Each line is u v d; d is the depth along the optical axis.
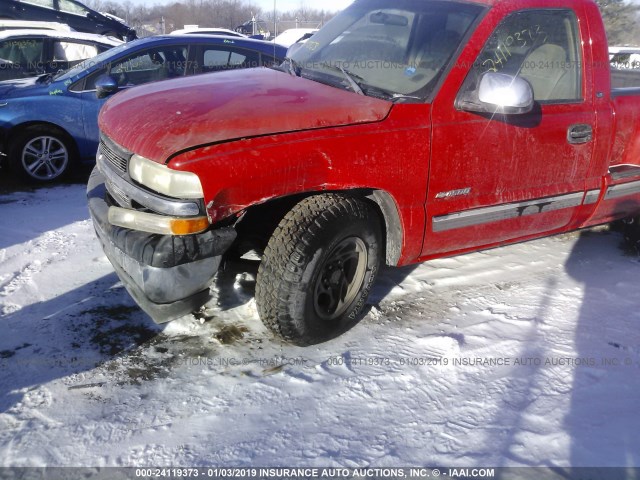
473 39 3.23
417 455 2.38
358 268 3.12
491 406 2.70
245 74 3.58
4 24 10.24
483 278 3.95
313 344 3.10
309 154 2.69
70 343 3.02
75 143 6.02
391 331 3.27
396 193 2.99
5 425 2.43
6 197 5.44
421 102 3.05
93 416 2.52
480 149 3.18
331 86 3.26
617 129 3.86
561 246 4.58
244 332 3.18
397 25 3.59
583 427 2.58
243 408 2.61
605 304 3.68
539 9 3.47
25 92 5.78
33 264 3.91
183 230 2.52
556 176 3.58
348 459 2.34
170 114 2.80
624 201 4.04
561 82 3.62
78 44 8.60
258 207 3.04
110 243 2.82
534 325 3.39
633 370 3.02
